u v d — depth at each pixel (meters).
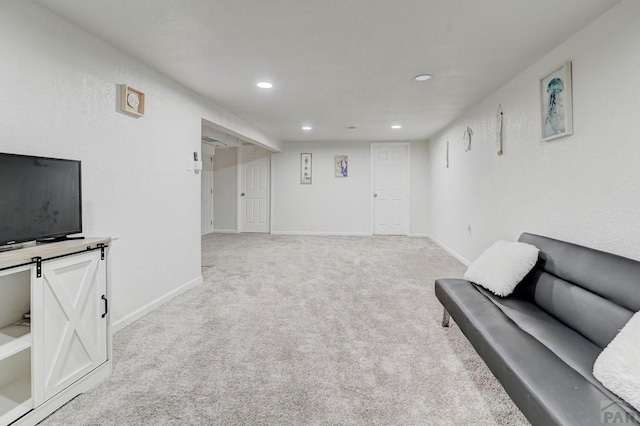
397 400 1.60
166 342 2.20
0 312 1.60
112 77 2.34
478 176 3.93
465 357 2.00
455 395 1.64
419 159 6.97
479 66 2.76
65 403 1.55
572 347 1.45
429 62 2.68
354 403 1.58
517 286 2.18
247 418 1.47
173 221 3.08
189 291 3.28
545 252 2.10
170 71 2.85
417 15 1.96
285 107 4.14
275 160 7.35
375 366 1.90
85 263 1.65
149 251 2.74
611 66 1.87
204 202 7.25
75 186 1.85
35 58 1.80
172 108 3.06
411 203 7.02
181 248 3.21
